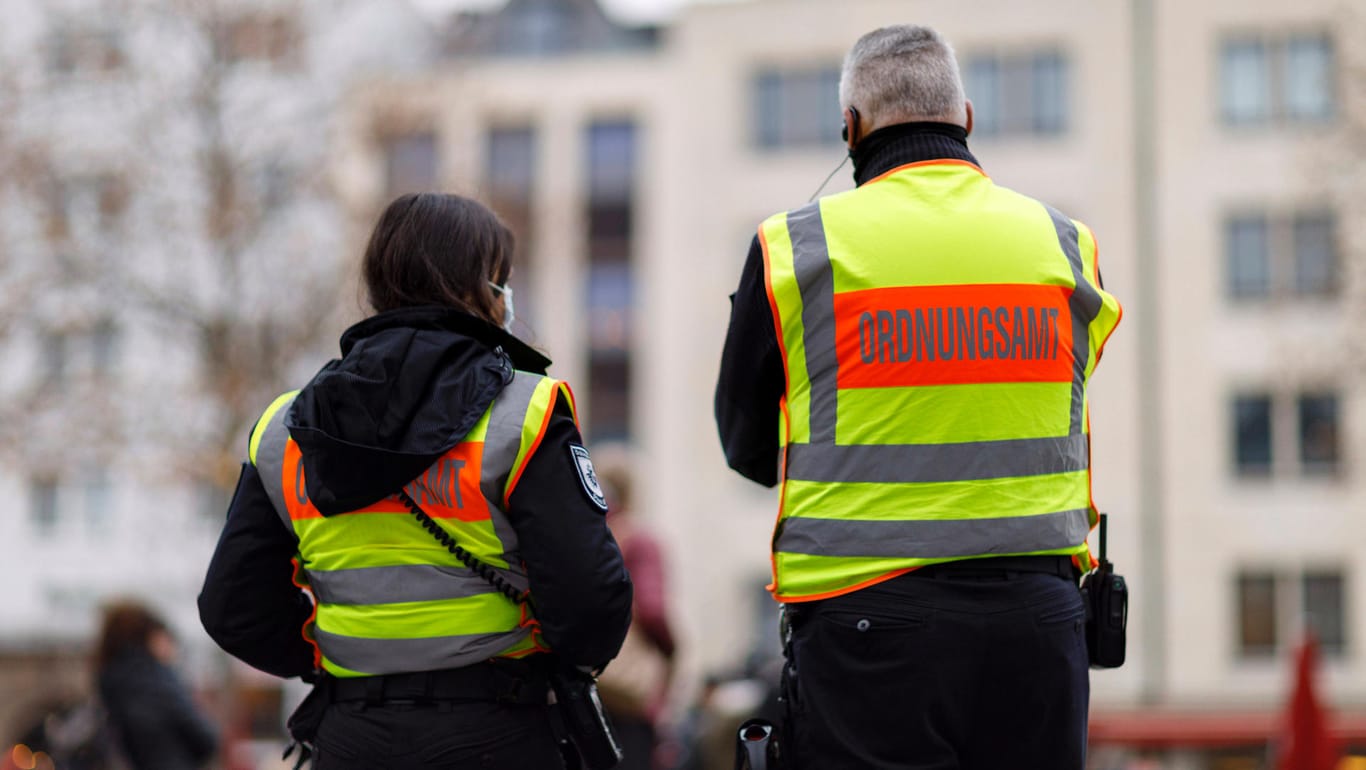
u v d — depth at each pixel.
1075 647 5.21
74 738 13.95
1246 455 51.34
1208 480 51.28
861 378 5.16
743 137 55.44
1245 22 51.81
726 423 5.57
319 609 5.50
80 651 47.12
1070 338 5.29
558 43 68.38
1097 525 5.46
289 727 5.54
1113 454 51.84
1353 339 40.94
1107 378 52.03
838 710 5.12
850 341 5.17
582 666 5.50
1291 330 50.06
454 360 5.29
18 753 37.75
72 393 36.53
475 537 5.23
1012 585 5.11
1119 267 52.12
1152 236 51.94
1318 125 49.28
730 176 55.38
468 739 5.21
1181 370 51.62
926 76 5.48
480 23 39.78
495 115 50.75
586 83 60.12
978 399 5.12
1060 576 5.25
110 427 35.66
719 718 13.95
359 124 37.16
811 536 5.20
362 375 5.20
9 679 46.69
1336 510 50.56
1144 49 52.28
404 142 38.38
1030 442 5.15
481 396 5.21
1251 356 51.19
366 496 5.19
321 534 5.37
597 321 58.91
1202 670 50.84
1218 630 50.94
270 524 5.53
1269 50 51.69
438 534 5.23
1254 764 47.69
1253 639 50.97
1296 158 42.81
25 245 35.16
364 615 5.30
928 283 5.17
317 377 5.39
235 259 35.50
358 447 5.11
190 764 13.73
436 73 38.03
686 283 55.75
